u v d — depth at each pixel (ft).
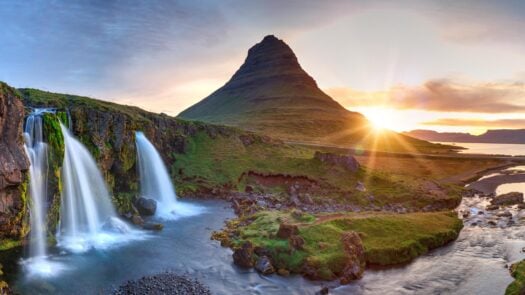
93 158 224.94
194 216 237.86
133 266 153.89
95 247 174.19
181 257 165.37
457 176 476.54
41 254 160.76
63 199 192.13
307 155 421.18
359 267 154.30
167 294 128.88
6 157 148.66
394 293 138.41
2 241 152.35
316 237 170.60
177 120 397.80
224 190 305.32
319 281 144.97
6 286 126.11
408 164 522.88
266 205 267.18
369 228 194.29
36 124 183.42
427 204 294.25
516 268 158.10
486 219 250.78
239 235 189.67
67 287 132.16
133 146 266.36
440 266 165.48
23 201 156.56
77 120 224.94
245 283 141.38
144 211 232.32
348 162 350.84
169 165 327.06
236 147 401.49
